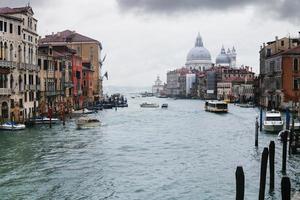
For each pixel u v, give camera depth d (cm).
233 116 8688
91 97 11612
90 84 11462
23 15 6319
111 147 4322
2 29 5694
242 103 14088
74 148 4209
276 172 3144
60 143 4506
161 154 3950
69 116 7694
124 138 5044
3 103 5681
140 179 3017
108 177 3059
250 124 6794
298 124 4656
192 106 14350
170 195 2656
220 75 19312
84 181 2945
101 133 5484
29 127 5781
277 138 4753
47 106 7412
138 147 4350
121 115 9038
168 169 3325
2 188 2758
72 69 9200
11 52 5909
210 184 2895
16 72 5975
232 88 17700
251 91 16425
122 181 2959
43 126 5956
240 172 1953
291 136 3662
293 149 3644
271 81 9538
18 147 4194
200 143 4656
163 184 2895
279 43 9912
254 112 9844
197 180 2998
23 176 3050
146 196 2636
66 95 8681
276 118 5388
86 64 11738
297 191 2438
